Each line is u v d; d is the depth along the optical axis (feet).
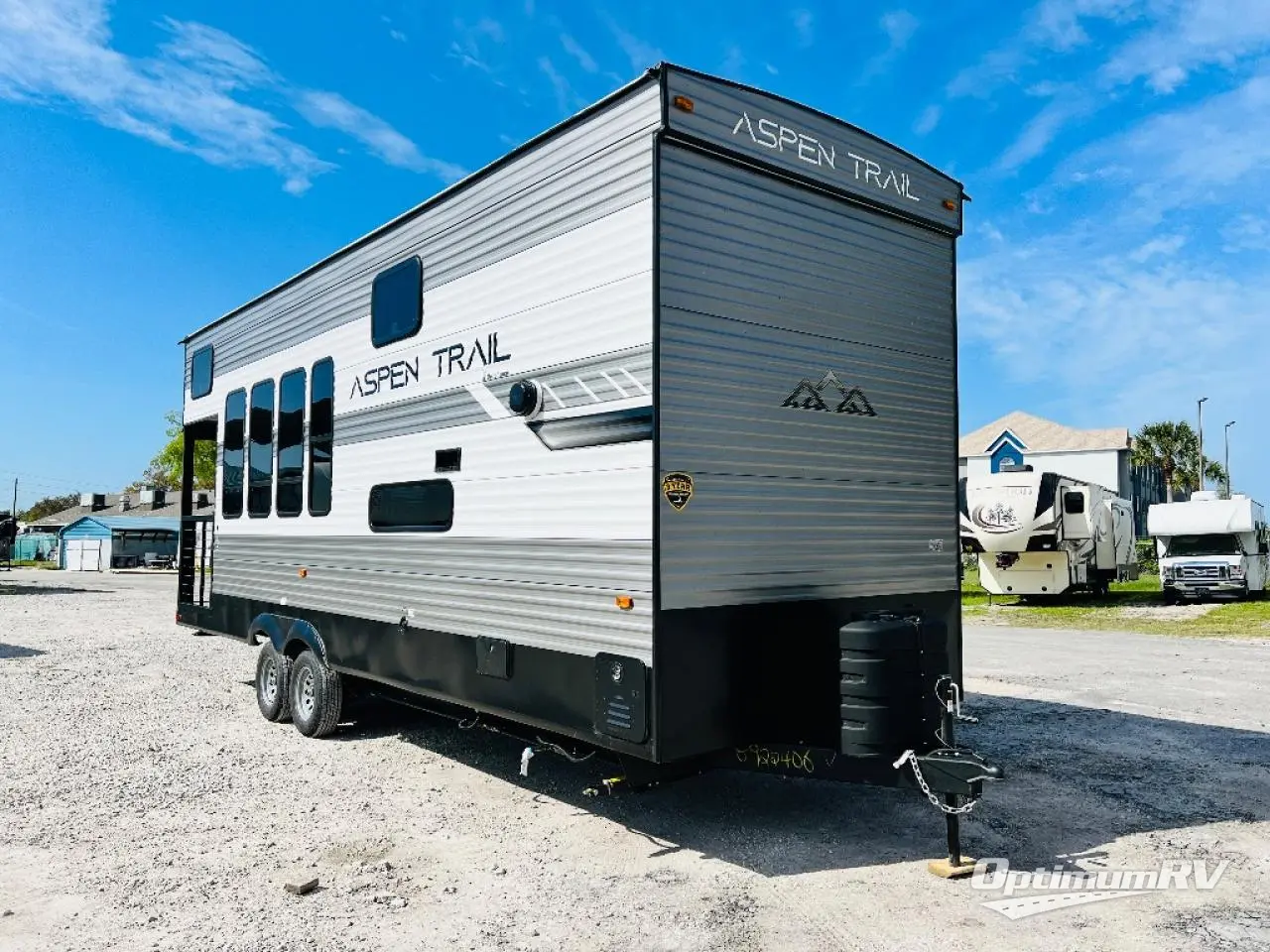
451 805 17.01
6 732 23.17
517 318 15.53
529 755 15.65
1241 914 11.87
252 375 25.64
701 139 13.35
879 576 15.99
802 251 14.96
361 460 20.18
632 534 12.90
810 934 11.34
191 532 29.99
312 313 22.66
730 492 13.58
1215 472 173.27
